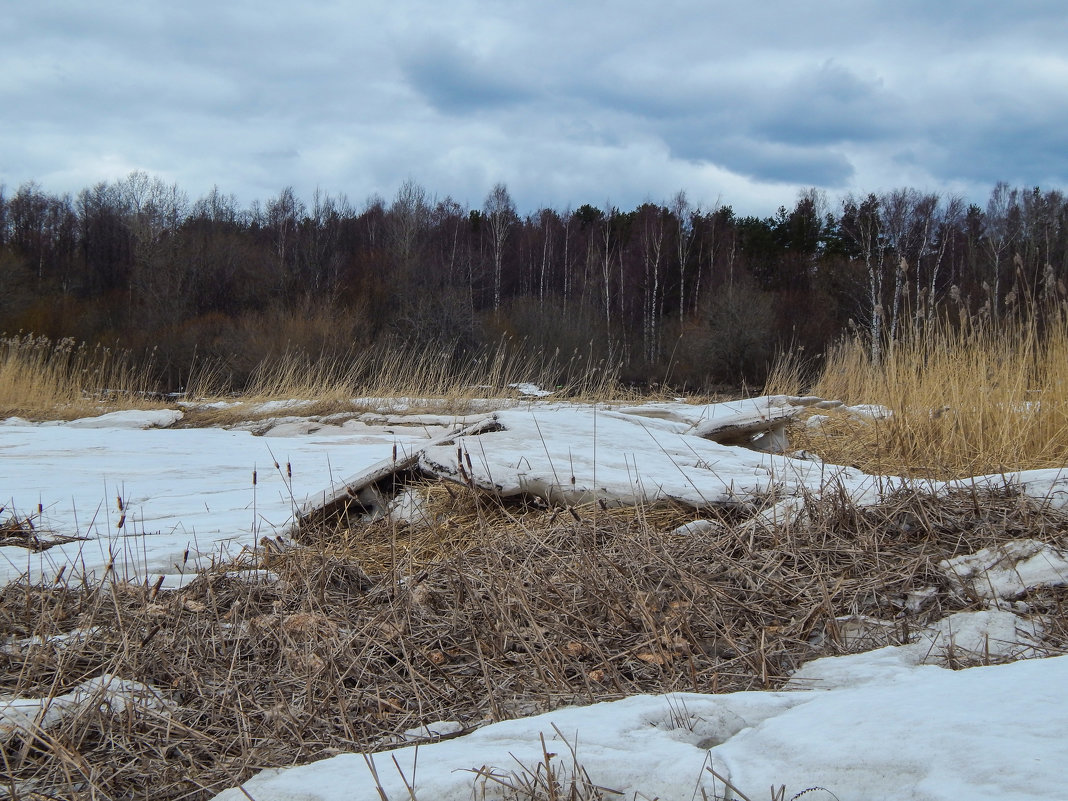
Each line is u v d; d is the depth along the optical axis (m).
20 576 3.72
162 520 4.92
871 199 34.47
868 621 2.97
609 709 2.21
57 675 2.62
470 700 2.60
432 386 13.08
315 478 6.45
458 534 4.20
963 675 2.18
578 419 5.78
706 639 2.93
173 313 32.69
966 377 6.29
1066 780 1.47
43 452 7.81
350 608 3.33
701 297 38.31
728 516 4.12
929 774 1.59
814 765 1.71
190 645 3.00
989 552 3.28
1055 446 5.53
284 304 34.53
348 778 1.92
